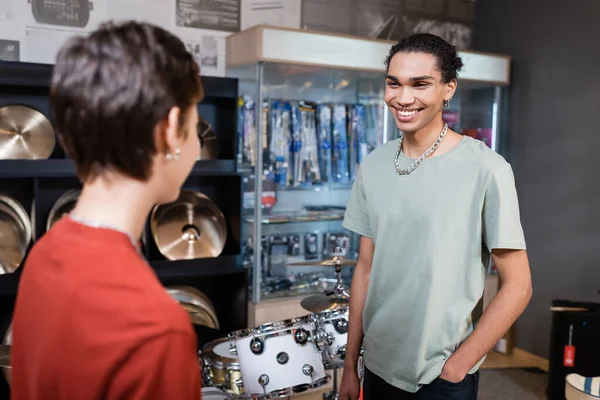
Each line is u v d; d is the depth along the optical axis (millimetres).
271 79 3297
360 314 1669
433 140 1465
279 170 3396
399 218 1474
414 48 1376
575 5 3488
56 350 600
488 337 1366
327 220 3559
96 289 598
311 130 3500
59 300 608
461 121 4031
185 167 711
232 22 3426
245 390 2037
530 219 3871
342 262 2494
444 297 1427
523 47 3891
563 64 3584
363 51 3271
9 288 2652
